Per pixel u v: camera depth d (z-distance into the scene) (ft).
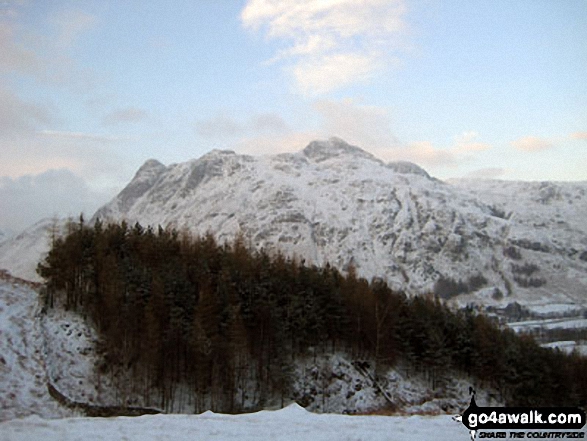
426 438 72.18
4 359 173.47
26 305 216.95
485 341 265.54
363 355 257.75
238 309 214.28
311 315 236.63
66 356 192.95
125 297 208.85
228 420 79.92
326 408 219.61
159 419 79.87
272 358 222.28
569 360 289.94
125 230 269.23
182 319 206.59
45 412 158.61
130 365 199.41
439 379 257.14
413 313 269.44
